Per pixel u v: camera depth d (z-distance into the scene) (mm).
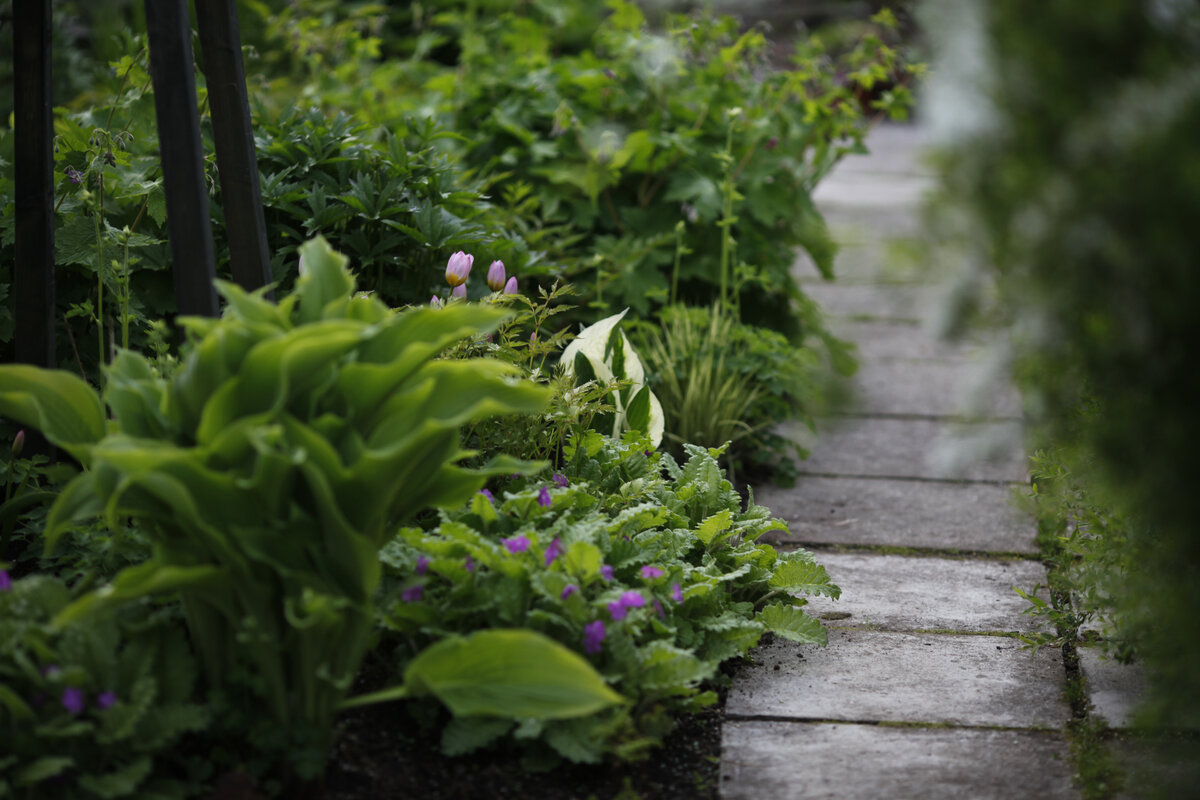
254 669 2096
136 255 3289
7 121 4227
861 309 5562
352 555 1931
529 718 2129
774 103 4719
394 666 2400
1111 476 2037
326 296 2092
